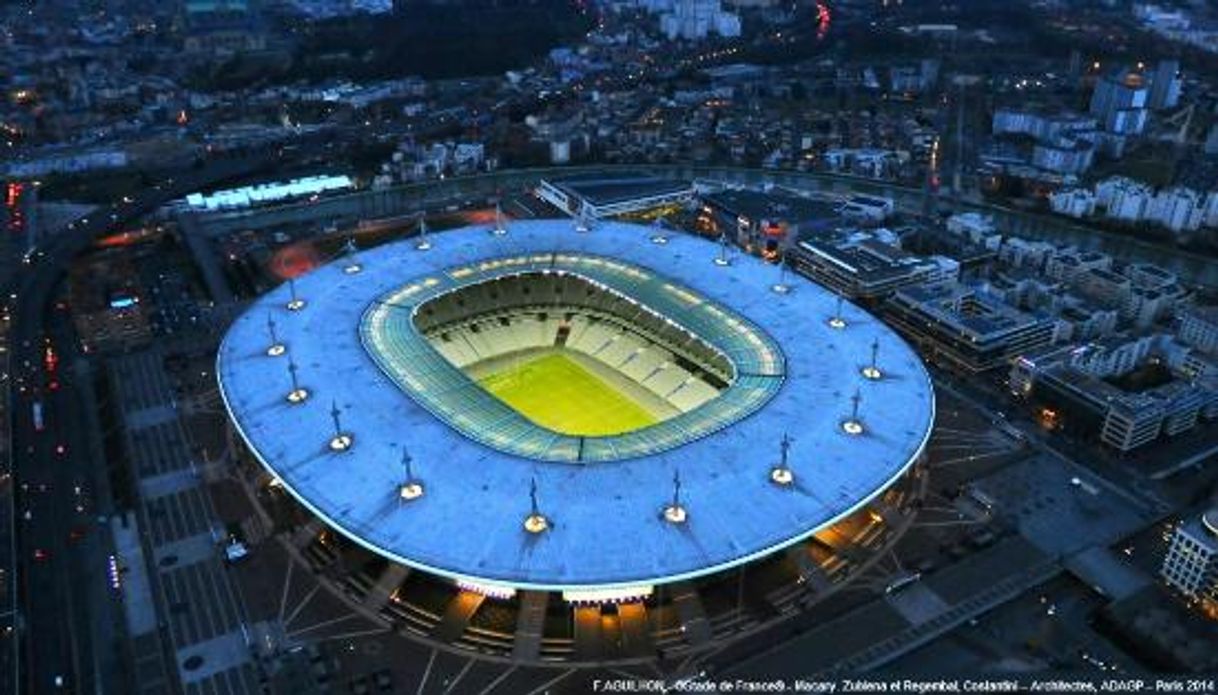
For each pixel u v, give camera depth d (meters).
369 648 181.75
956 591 196.62
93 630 191.12
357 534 178.25
